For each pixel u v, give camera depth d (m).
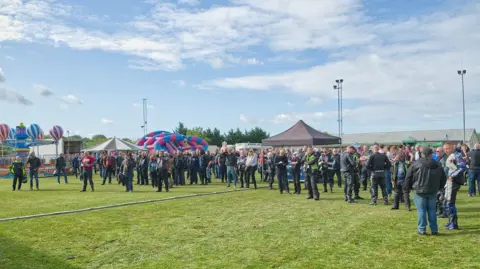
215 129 81.62
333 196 14.19
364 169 15.99
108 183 21.91
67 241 7.63
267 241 7.39
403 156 10.81
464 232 7.78
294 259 6.23
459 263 5.83
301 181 19.94
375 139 59.41
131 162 17.16
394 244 6.97
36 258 6.54
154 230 8.51
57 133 36.00
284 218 9.68
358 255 6.36
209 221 9.44
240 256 6.46
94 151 35.00
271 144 23.30
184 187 18.89
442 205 9.46
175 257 6.48
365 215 9.93
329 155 17.47
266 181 21.55
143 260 6.36
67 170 30.70
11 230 8.62
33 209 11.67
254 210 11.02
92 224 9.22
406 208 10.85
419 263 5.87
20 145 32.75
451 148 9.95
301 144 22.30
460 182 8.01
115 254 6.72
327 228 8.40
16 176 18.05
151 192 16.55
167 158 17.06
